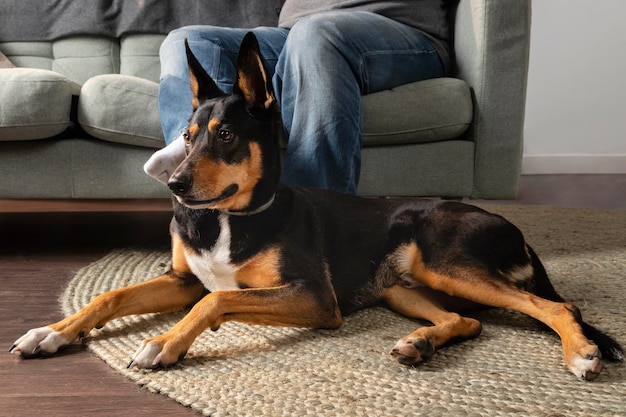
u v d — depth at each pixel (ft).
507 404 4.25
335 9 9.29
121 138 8.34
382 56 8.26
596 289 7.00
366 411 4.16
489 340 5.56
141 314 6.07
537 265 5.97
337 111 7.46
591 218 11.40
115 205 10.27
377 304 6.50
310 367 4.91
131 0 11.13
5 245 9.34
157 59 11.08
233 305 5.23
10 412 4.25
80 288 7.08
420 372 4.81
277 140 5.89
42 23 11.16
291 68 7.80
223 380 4.66
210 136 5.51
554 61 16.96
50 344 5.18
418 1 9.16
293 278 5.58
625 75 16.84
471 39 8.64
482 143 8.60
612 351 4.90
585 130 17.24
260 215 5.72
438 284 5.89
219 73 8.25
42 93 8.12
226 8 10.95
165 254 8.66
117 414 4.22
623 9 16.58
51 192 8.57
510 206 12.89
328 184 7.50
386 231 6.31
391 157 8.54
